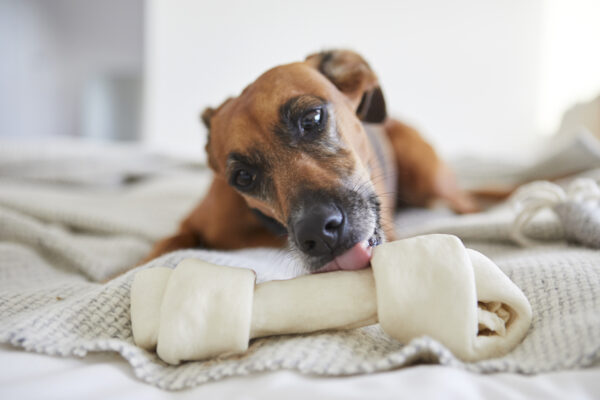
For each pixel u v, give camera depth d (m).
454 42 1.72
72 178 1.04
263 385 0.25
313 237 0.39
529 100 1.70
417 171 0.84
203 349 0.29
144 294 0.31
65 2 2.09
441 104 1.75
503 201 0.88
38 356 0.29
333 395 0.24
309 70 0.52
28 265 0.52
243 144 0.48
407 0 1.72
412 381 0.24
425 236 0.31
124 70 2.08
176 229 0.75
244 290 0.30
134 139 2.03
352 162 0.48
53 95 2.15
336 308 0.30
